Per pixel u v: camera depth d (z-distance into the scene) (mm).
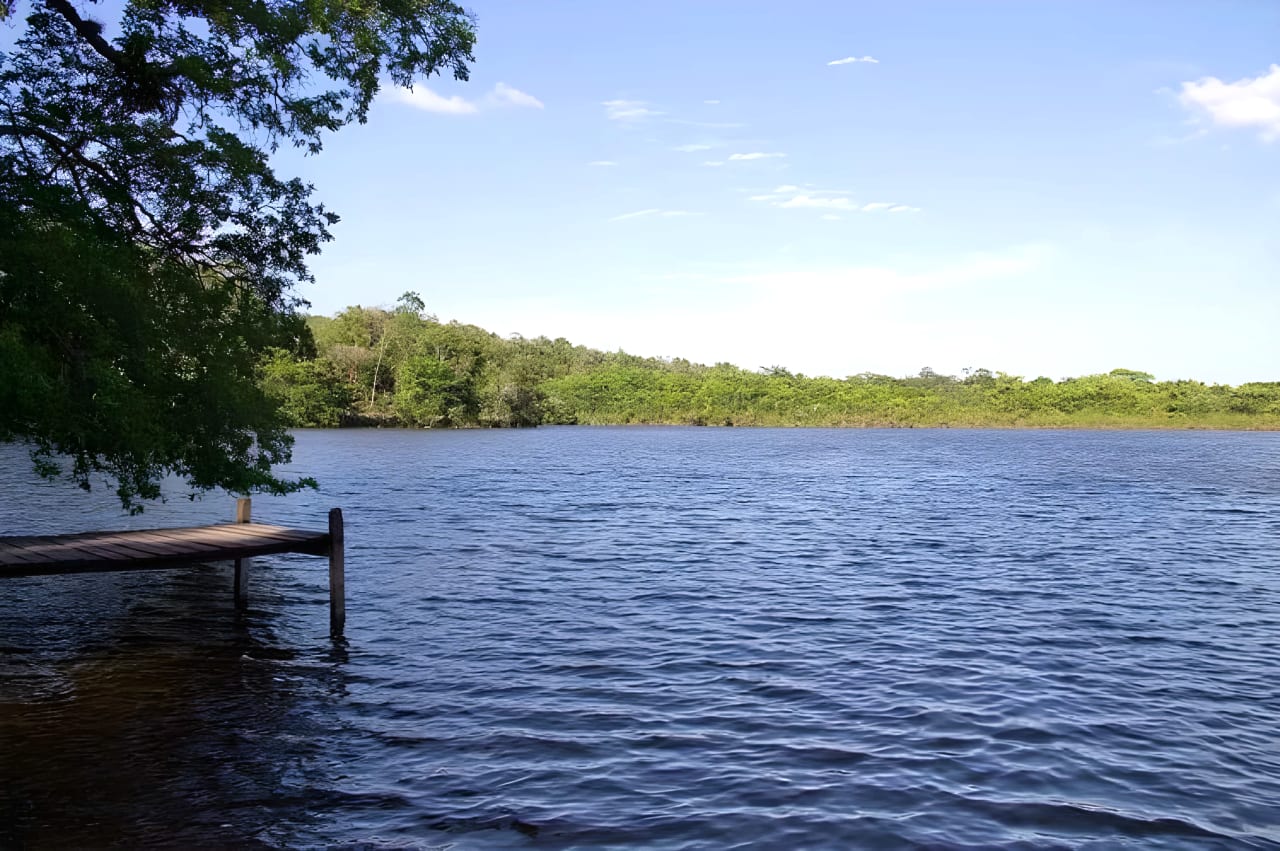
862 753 8438
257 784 7629
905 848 6574
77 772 7848
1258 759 8445
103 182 11664
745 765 8109
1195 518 29562
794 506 32500
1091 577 18312
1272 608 15375
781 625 13750
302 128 12969
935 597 16047
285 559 19406
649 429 145000
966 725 9250
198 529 15164
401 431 107500
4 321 9938
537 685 10539
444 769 7977
